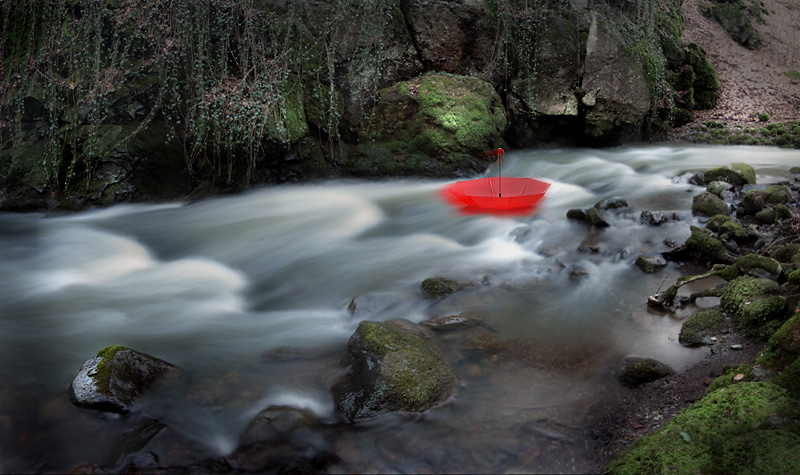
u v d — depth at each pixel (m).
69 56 7.39
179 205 7.45
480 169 8.15
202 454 2.92
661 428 2.66
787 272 3.95
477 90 8.41
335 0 8.07
